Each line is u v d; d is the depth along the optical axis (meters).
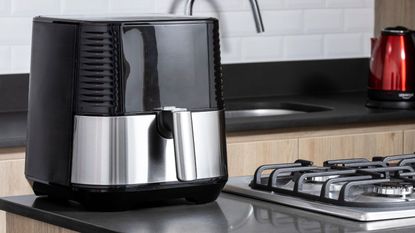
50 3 3.91
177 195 2.04
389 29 4.14
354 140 3.90
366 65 4.79
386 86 4.06
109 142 1.97
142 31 2.01
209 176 2.07
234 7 4.36
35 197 2.20
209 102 2.08
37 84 2.11
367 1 4.75
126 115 1.98
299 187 2.10
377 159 2.32
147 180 1.99
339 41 4.69
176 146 1.93
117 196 1.98
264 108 4.28
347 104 4.21
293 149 3.76
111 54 1.98
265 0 4.45
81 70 2.00
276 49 4.50
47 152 2.07
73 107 2.00
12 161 3.25
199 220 1.92
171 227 1.85
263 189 2.18
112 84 1.98
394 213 1.88
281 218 1.92
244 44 4.41
